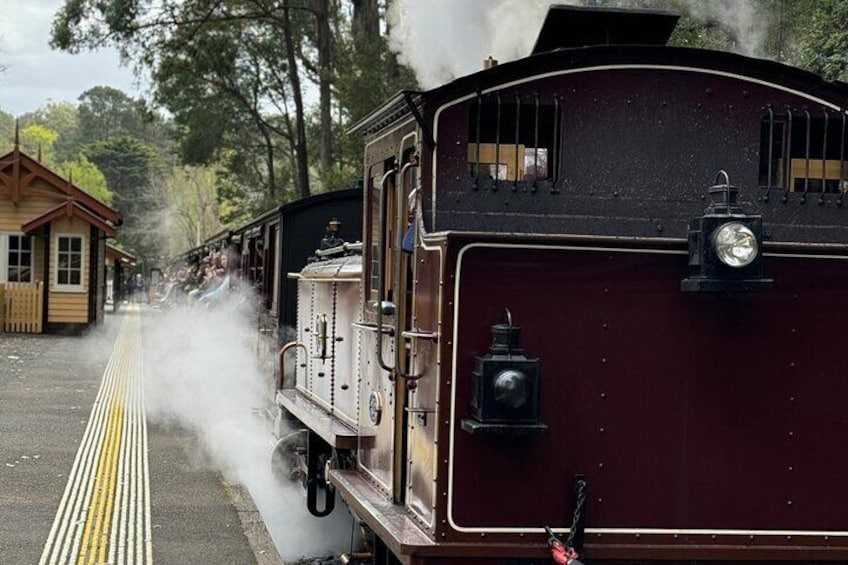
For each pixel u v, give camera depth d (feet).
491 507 17.10
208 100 140.56
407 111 20.35
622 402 17.35
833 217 19.83
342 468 27.17
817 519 17.80
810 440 17.78
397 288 19.47
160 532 29.01
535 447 17.19
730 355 17.57
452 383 16.96
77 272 113.60
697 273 16.94
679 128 19.53
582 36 21.83
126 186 385.70
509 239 16.99
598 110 19.38
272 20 114.01
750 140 19.69
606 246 17.24
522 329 17.08
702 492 17.54
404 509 19.89
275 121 151.74
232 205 179.32
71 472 36.88
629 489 17.38
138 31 111.45
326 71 95.55
